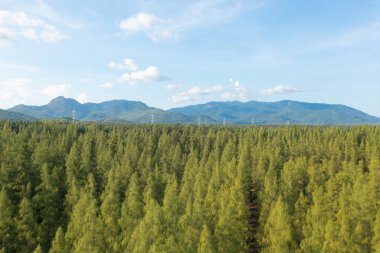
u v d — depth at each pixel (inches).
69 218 2871.6
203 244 1883.6
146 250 1688.0
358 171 3356.3
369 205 2320.4
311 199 3043.8
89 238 1882.4
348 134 5821.9
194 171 3843.5
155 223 1889.8
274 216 2271.2
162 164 4670.3
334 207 2568.9
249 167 4047.7
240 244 2292.1
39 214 2923.2
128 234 2101.4
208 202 2652.6
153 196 3139.8
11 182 3157.0
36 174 3422.7
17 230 2532.0
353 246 2006.6
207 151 5374.0
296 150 4985.2
